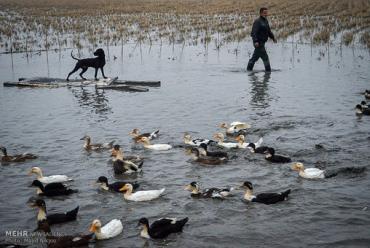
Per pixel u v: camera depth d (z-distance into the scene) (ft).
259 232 45.27
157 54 159.94
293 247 42.63
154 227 45.34
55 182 55.83
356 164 59.98
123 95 102.53
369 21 202.90
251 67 128.47
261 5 298.15
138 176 59.11
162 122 81.15
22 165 63.16
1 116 87.66
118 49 171.42
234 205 50.85
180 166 61.93
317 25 204.23
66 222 48.08
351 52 149.28
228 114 84.99
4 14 274.57
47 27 222.28
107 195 54.19
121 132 76.33
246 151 66.39
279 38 181.98
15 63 148.36
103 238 44.62
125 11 290.76
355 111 84.58
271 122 79.00
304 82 110.83
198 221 47.70
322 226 45.98
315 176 56.65
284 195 51.37
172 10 290.97
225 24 222.69
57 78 120.78
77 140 72.90
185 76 122.31
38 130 78.48
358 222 46.42
